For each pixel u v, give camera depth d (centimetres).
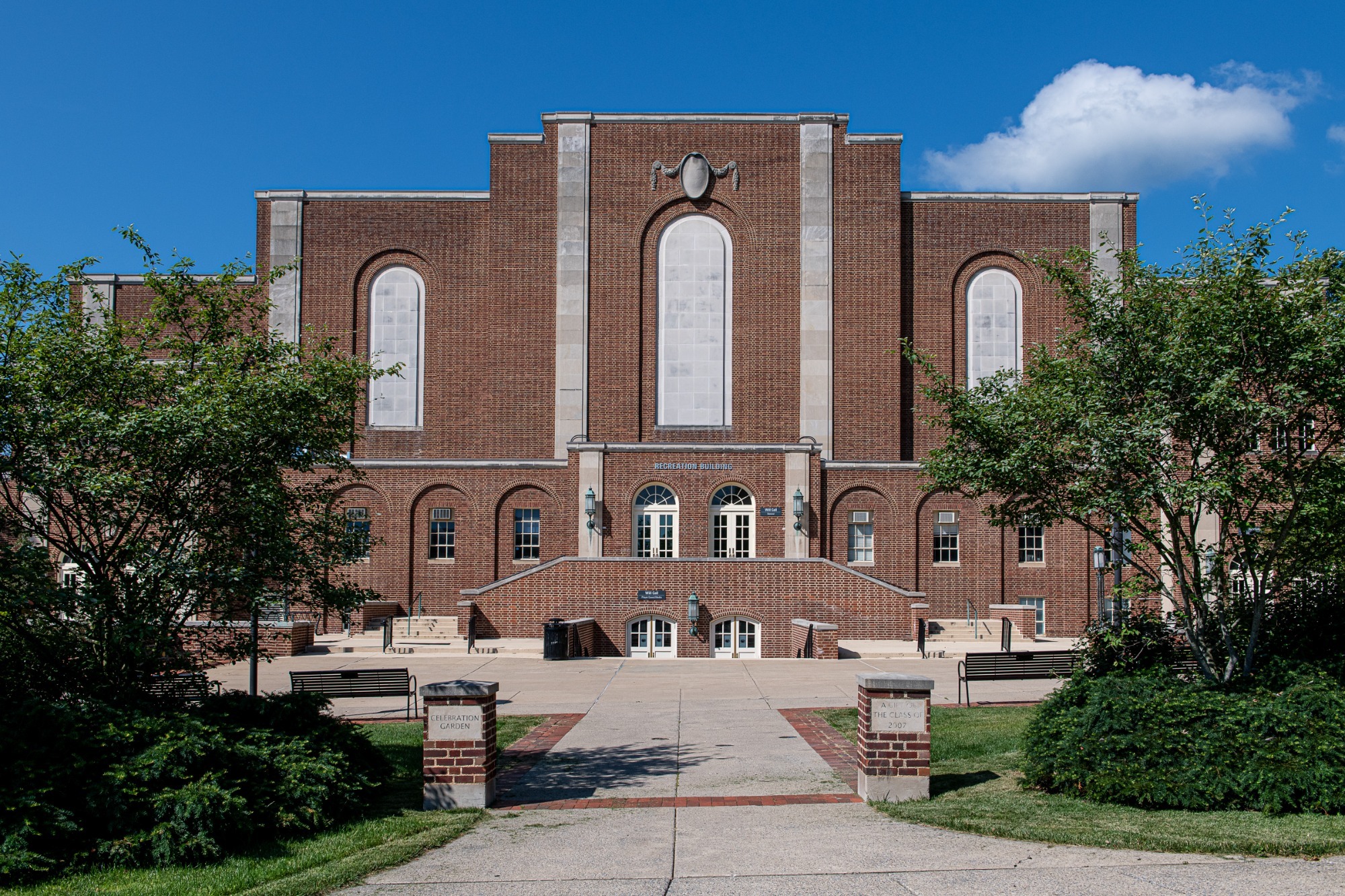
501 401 3906
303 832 1025
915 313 3991
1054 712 1229
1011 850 920
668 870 882
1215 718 1100
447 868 902
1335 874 840
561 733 1611
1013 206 4031
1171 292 1318
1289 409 1220
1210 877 834
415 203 4022
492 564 3772
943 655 2928
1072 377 1352
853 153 3972
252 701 1195
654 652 3086
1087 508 1284
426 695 1139
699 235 3975
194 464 1173
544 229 3950
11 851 882
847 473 3738
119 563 1174
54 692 1134
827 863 895
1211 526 3088
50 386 1129
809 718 1731
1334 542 1277
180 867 923
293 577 1240
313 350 1402
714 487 3578
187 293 1348
